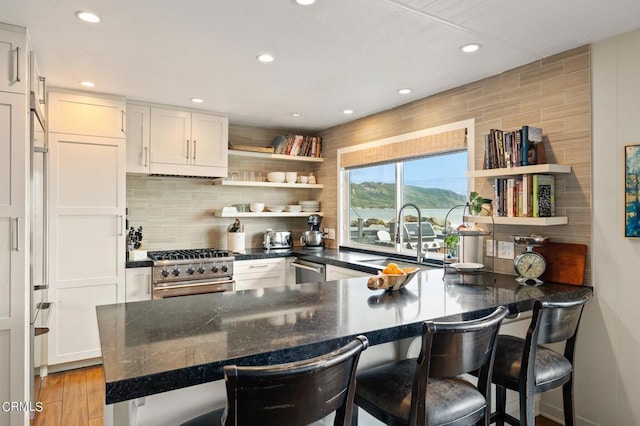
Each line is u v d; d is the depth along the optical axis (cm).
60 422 257
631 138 226
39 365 298
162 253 409
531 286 245
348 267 357
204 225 456
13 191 223
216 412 137
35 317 254
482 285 248
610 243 235
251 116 433
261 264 426
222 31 227
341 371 111
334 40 239
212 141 414
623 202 229
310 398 104
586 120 245
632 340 226
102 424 254
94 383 316
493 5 198
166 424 143
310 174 514
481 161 305
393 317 170
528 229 275
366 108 395
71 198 337
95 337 346
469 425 146
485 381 154
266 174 493
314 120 451
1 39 219
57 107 332
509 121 286
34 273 251
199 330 150
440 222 352
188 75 302
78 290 340
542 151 260
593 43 242
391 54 259
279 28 224
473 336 140
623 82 229
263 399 99
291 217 516
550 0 193
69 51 255
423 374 134
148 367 113
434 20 214
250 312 177
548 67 264
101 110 349
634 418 226
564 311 175
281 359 129
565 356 196
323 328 153
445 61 272
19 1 195
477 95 309
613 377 234
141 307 186
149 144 382
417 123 363
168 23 218
